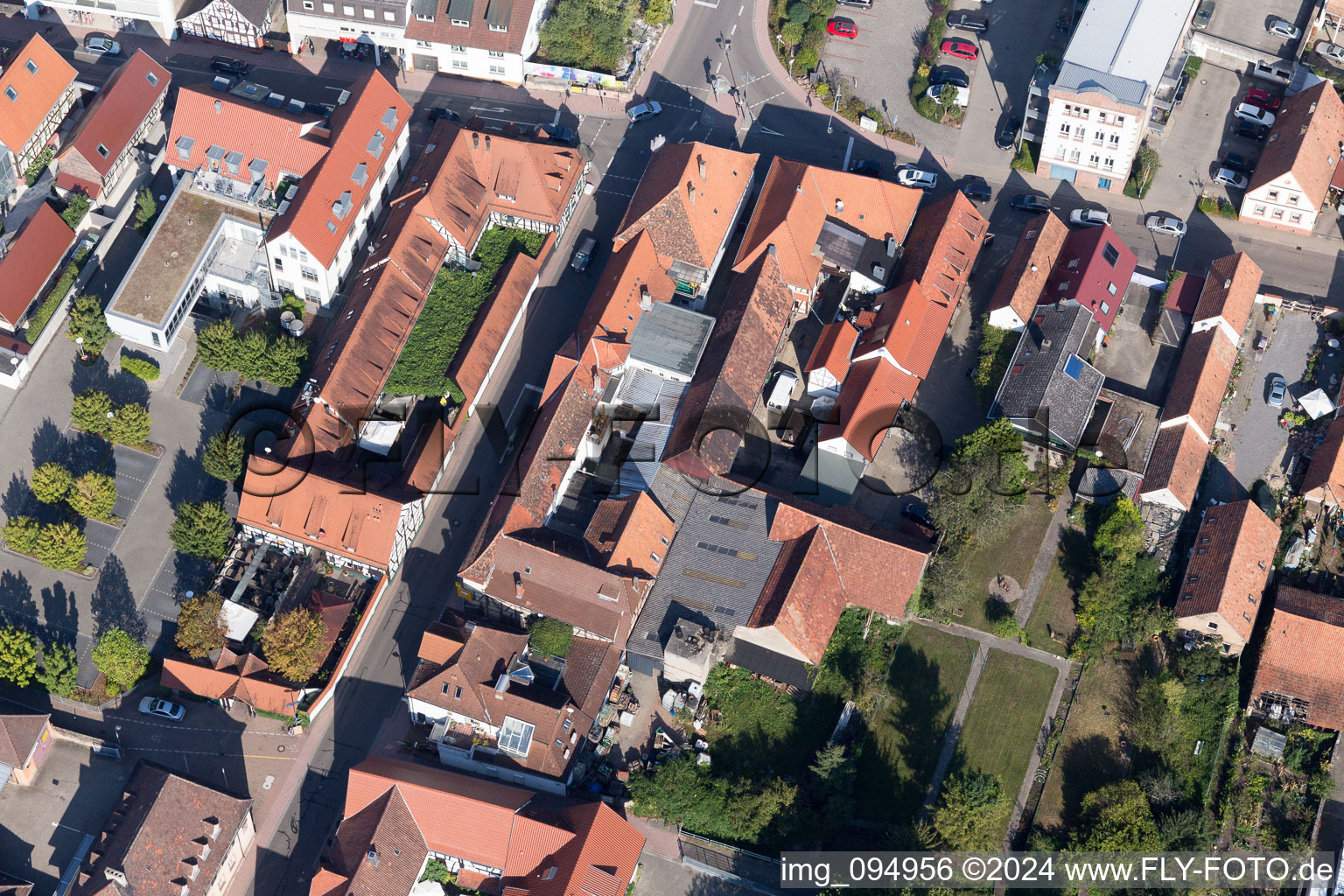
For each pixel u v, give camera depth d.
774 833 140.12
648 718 145.88
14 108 163.50
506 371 163.25
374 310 156.75
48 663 140.50
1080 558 153.88
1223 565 149.12
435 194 162.75
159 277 157.75
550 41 183.00
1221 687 146.50
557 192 168.50
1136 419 159.75
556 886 129.75
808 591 144.62
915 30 191.25
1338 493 156.38
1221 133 183.50
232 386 158.50
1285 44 187.38
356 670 146.88
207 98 163.12
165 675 143.00
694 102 185.12
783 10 191.50
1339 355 167.00
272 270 160.12
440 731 141.75
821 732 145.00
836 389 160.00
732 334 157.38
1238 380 166.12
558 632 145.00
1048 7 191.50
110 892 125.75
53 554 144.75
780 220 162.75
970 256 167.75
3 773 135.12
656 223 162.38
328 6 180.00
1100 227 167.25
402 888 132.38
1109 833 138.75
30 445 154.38
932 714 146.50
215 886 133.50
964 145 182.38
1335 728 145.75
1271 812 144.00
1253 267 166.25
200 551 147.00
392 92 168.88
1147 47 172.88
